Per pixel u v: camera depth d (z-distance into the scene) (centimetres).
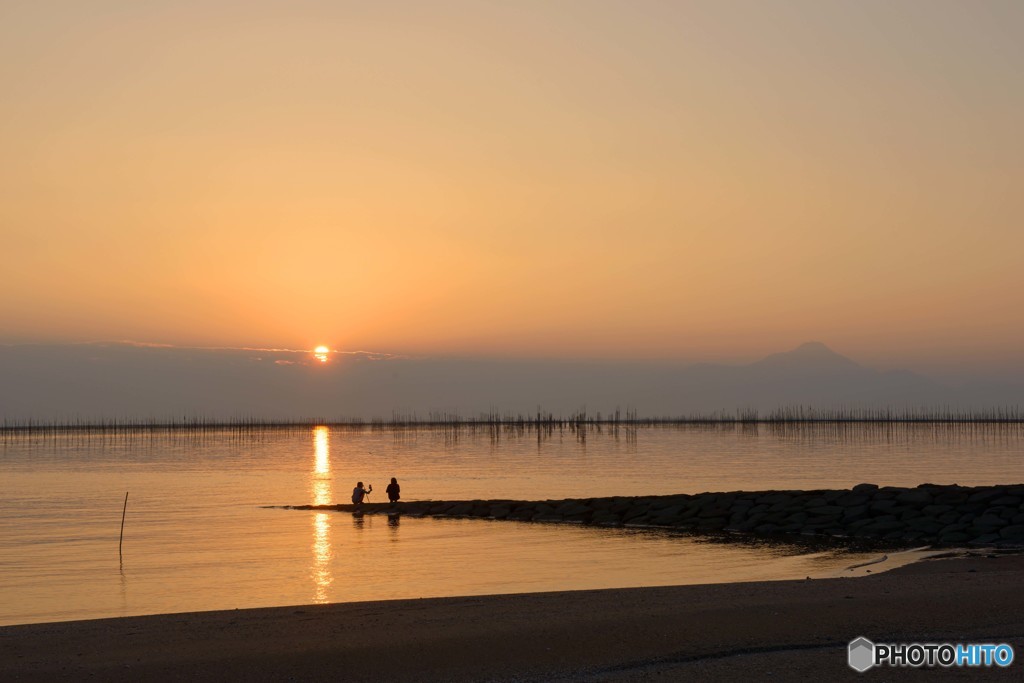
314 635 1803
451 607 2108
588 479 8238
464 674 1504
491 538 4106
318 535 4269
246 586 2919
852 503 4303
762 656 1564
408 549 3762
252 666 1569
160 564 3400
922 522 3897
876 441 18150
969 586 2242
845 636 1692
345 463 11719
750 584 2389
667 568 3180
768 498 4550
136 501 6353
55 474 9731
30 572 3234
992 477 8231
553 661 1566
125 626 1958
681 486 7300
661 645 1652
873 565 3114
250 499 6525
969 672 1451
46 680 1502
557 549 3722
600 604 2105
